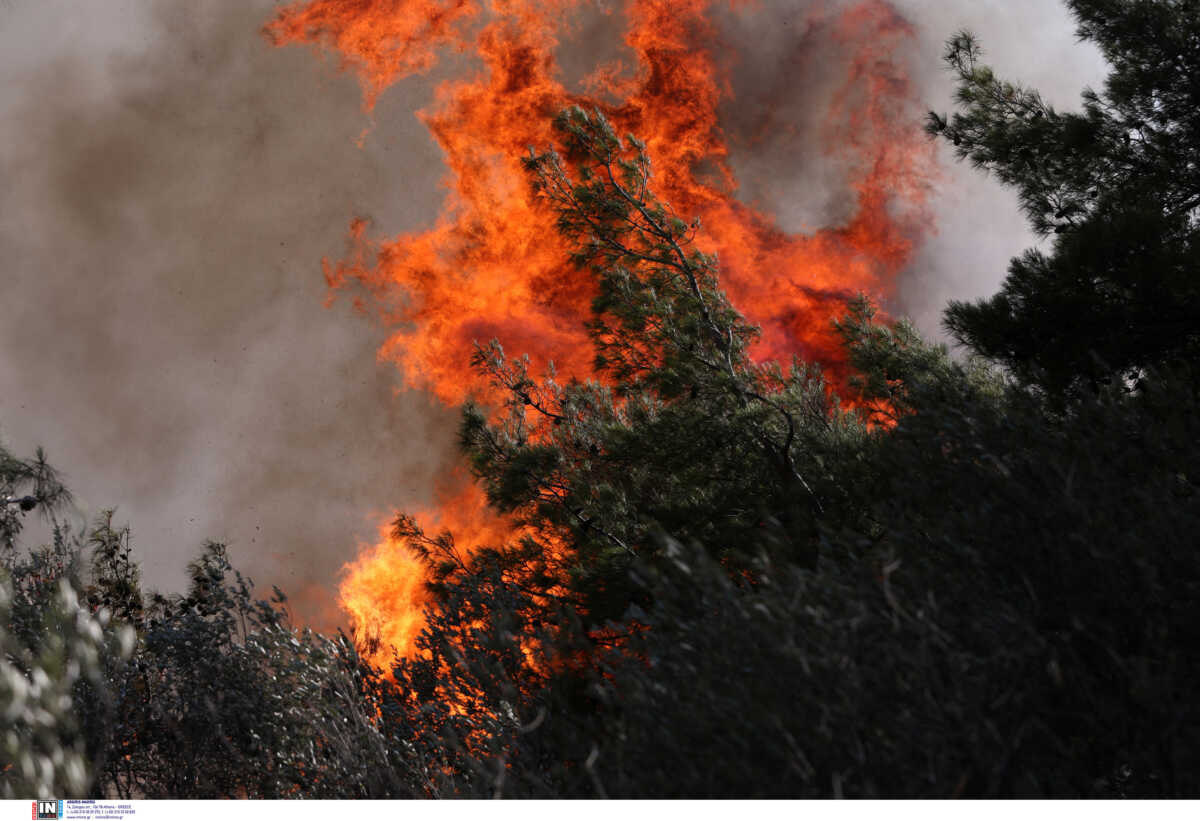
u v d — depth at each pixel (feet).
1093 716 6.59
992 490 8.80
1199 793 5.71
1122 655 7.14
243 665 11.05
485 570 15.01
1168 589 7.31
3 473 12.25
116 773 10.21
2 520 12.00
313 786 9.70
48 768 6.51
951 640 6.40
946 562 8.05
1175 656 6.71
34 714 6.54
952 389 11.98
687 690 6.93
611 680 9.37
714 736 6.42
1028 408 10.90
